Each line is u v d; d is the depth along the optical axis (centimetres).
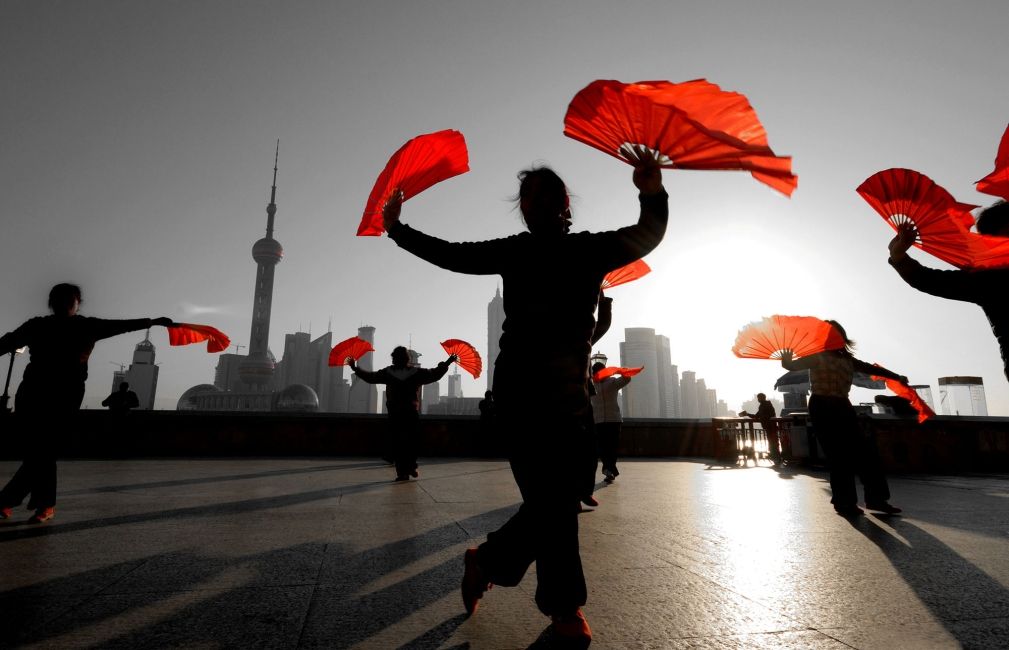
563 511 170
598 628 190
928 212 230
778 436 1246
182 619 196
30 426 403
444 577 255
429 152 211
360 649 170
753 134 121
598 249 180
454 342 718
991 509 522
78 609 206
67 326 416
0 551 306
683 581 251
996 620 201
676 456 1501
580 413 175
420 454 1370
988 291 229
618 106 134
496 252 192
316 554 302
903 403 1202
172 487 646
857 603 221
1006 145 203
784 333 427
